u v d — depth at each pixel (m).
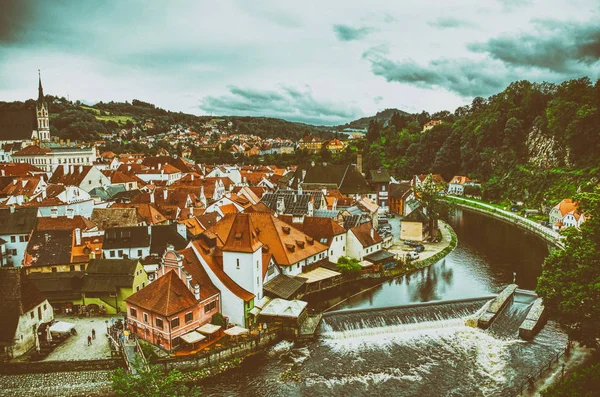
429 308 82.75
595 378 46.22
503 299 87.00
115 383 47.50
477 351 71.00
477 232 157.38
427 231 140.38
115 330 69.56
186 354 64.62
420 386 61.88
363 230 110.75
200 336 67.00
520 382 62.06
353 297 90.94
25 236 95.25
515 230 160.75
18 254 95.50
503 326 79.38
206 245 81.50
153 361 61.66
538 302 85.81
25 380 60.25
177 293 68.06
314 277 92.06
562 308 55.94
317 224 106.69
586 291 54.44
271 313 74.94
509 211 196.00
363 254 106.88
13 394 59.62
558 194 183.62
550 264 62.25
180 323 66.62
